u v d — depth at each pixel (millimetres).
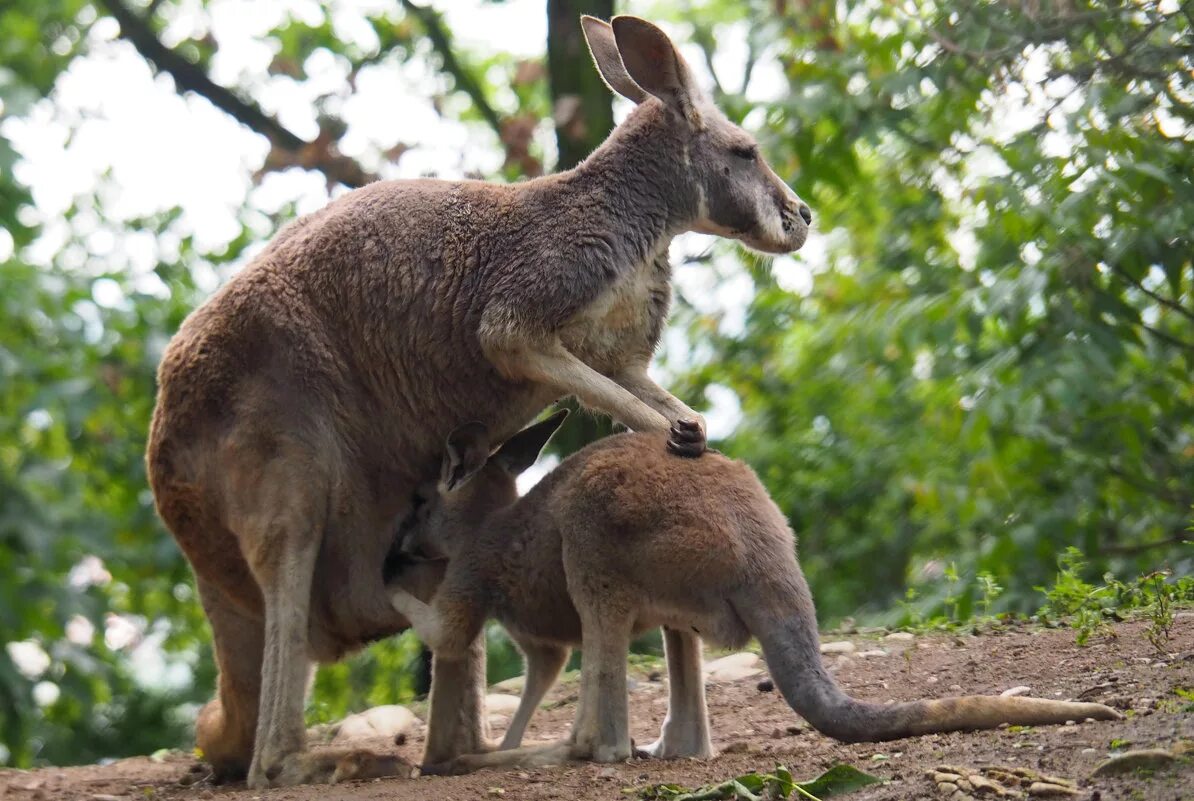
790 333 24609
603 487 9289
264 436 10156
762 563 9000
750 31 18922
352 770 9625
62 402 20281
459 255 10453
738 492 9297
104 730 22516
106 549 20766
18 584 20094
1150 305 17188
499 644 19750
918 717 8422
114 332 21250
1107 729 7980
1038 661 10555
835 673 11375
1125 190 13477
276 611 10062
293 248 10547
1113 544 17188
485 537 9930
